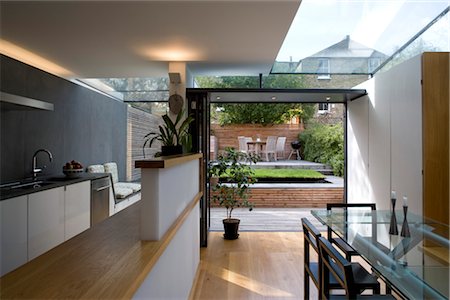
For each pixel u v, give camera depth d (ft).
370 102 14.53
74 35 10.50
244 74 16.16
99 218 13.73
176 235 6.57
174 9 8.60
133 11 8.69
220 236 15.28
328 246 5.90
